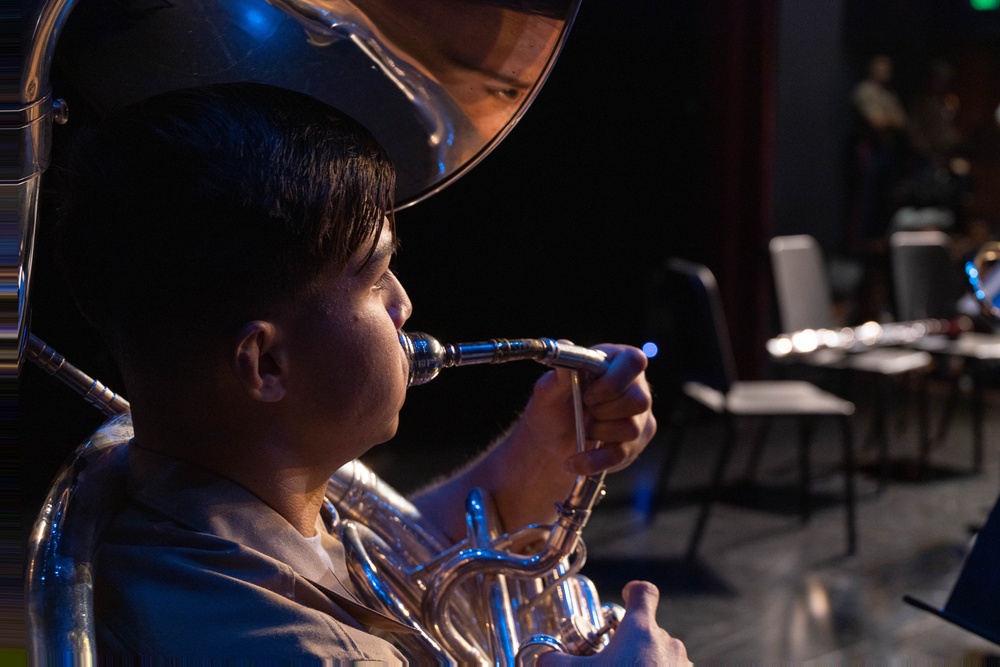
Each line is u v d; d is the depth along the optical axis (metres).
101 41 0.65
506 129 0.71
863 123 5.80
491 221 5.33
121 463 0.60
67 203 0.57
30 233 0.47
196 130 0.55
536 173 5.29
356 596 0.69
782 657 2.31
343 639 0.54
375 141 0.61
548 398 0.83
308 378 0.58
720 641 2.42
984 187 7.21
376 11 0.66
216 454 0.59
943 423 4.41
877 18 6.75
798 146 5.26
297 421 0.59
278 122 0.57
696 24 4.92
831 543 3.14
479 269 5.37
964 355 3.94
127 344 0.57
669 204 5.22
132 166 0.55
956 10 6.85
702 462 4.04
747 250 4.91
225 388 0.57
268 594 0.54
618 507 3.48
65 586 0.49
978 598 0.81
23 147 0.45
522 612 0.77
